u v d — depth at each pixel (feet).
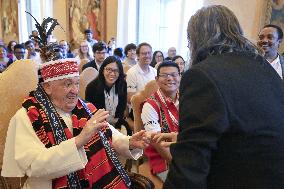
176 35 20.20
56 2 30.89
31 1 35.24
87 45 18.94
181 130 2.98
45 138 4.49
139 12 23.06
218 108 2.73
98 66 13.35
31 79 5.39
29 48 18.66
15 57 18.58
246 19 13.96
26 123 4.52
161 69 6.67
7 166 4.55
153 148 6.32
